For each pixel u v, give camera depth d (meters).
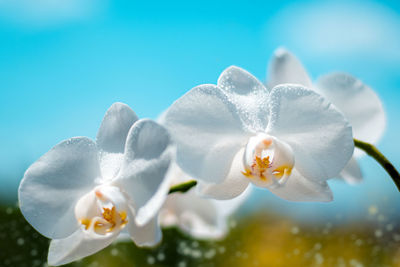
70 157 0.50
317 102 0.50
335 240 0.79
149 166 0.48
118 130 0.50
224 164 0.51
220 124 0.50
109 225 0.50
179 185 0.51
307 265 0.82
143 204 0.48
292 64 0.58
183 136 0.50
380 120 0.58
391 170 0.52
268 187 0.50
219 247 0.90
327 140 0.50
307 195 0.51
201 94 0.50
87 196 0.51
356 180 0.58
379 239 0.75
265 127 0.51
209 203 0.61
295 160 0.51
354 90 0.58
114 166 0.50
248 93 0.51
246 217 0.95
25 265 0.69
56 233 0.51
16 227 0.70
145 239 0.49
